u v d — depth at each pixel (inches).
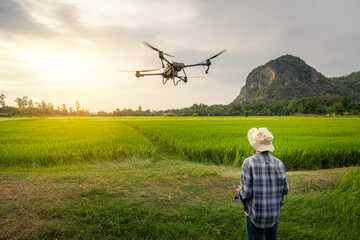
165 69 360.2
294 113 5378.9
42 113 5359.3
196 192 194.1
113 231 132.4
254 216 80.9
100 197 173.9
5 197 166.7
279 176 80.7
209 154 349.4
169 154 418.9
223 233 136.4
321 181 220.2
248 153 325.1
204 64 351.9
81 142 462.6
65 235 126.4
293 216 155.0
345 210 151.6
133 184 207.3
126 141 486.0
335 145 361.4
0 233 121.9
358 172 207.0
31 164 310.7
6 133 725.3
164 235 130.6
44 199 165.2
